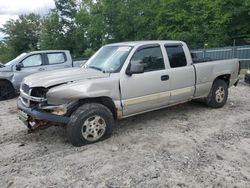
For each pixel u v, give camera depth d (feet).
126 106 17.21
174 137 17.02
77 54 141.18
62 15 143.74
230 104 25.02
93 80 15.92
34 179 12.47
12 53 173.27
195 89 20.98
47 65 33.78
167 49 19.53
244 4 73.82
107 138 16.87
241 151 14.96
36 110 15.47
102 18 121.70
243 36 78.84
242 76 44.37
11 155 15.06
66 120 15.29
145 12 111.45
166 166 13.34
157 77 18.42
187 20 91.76
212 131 17.99
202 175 12.50
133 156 14.46
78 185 11.91
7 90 31.99
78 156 14.57
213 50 64.39
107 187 11.71
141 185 11.79
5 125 20.62
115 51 18.61
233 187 11.60
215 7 79.46
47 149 15.69
